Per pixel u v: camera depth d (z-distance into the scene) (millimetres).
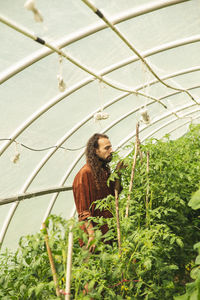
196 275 2092
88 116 4941
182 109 6871
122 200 2936
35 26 2791
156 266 2396
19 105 3691
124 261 2336
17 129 3998
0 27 2627
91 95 4477
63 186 5953
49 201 5750
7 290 2391
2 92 3406
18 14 2574
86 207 3088
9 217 4902
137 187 3336
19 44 2857
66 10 2723
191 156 3932
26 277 2346
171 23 3518
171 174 3125
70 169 5852
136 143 3180
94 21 2980
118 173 3264
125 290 2340
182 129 8992
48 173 5422
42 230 1941
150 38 3756
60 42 3068
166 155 3334
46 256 2430
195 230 3652
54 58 3312
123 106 5453
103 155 3215
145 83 4953
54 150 4973
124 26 3412
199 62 4707
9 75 3092
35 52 3027
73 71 3707
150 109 6371
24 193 4984
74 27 2984
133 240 2445
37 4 2594
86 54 3625
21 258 2562
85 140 5586
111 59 3873
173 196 3014
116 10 3004
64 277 2227
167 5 3012
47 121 4379
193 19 3506
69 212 6586
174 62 4617
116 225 2670
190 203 2225
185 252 3357
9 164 4414
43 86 3627
